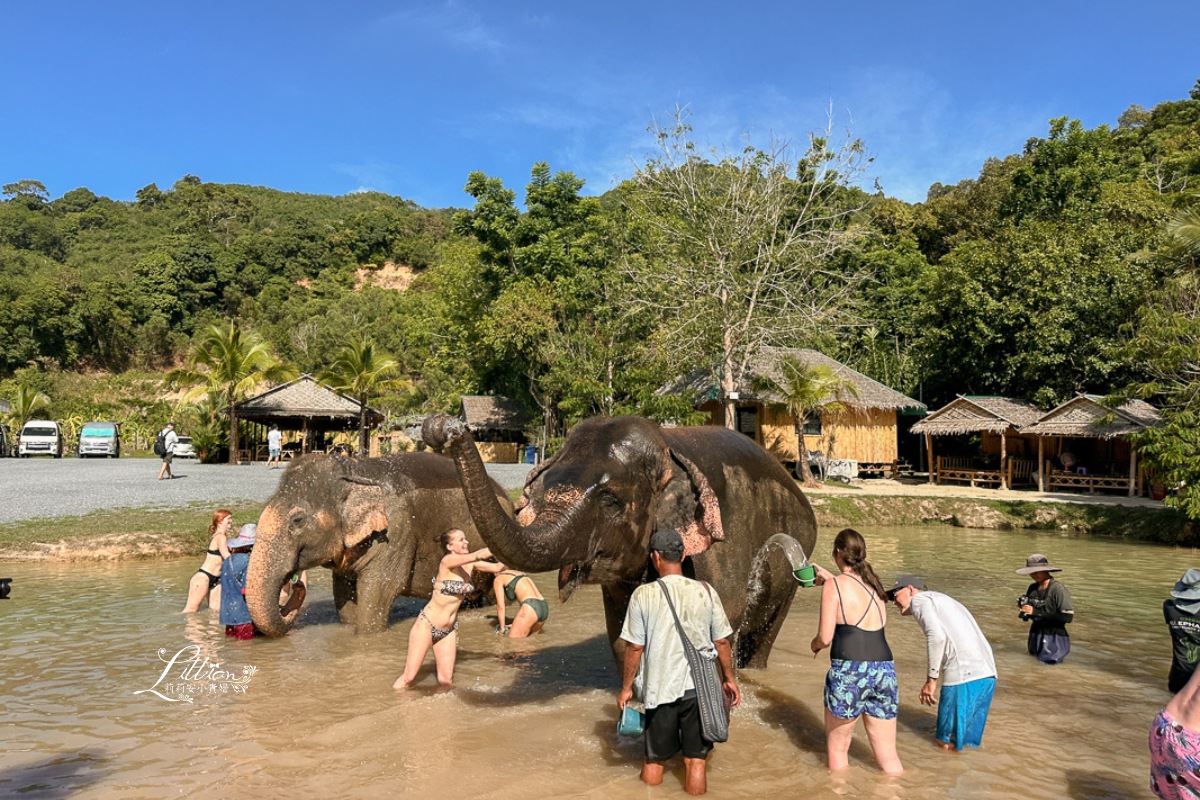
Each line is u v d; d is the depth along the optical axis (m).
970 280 33.62
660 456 5.84
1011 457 30.27
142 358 84.25
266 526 8.60
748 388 30.39
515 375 41.84
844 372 33.31
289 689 7.04
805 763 5.50
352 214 141.50
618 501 5.48
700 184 30.20
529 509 5.38
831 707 5.34
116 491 20.77
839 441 32.31
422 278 107.25
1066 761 5.58
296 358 80.88
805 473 27.94
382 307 91.81
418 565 9.60
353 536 8.91
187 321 93.69
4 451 41.47
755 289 28.75
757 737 6.00
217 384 36.38
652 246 34.41
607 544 5.45
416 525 9.43
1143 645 8.97
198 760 5.42
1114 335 29.61
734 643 6.86
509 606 10.93
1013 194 40.75
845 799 4.92
